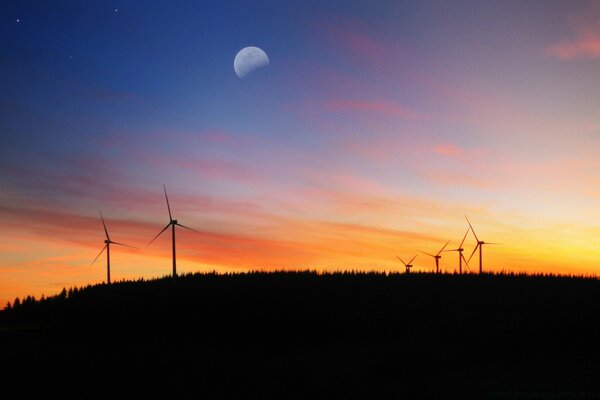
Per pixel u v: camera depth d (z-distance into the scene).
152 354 53.12
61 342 61.75
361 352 53.88
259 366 47.59
